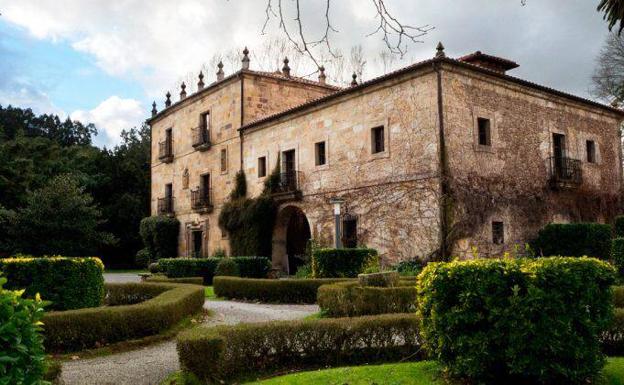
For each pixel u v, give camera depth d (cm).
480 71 1994
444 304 614
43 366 384
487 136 2025
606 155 2522
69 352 850
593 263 596
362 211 2130
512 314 573
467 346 590
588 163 2408
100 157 4703
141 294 1375
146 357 839
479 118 1998
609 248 1970
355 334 755
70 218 2975
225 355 700
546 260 602
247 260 2198
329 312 1094
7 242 2911
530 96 2200
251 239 2608
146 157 5222
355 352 755
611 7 886
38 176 4009
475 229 1880
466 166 1914
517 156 2098
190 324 1095
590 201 2352
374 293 1065
